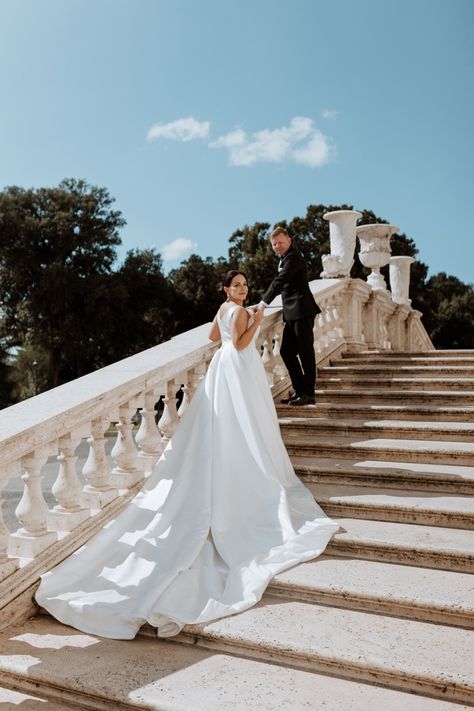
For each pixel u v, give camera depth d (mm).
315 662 2973
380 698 2713
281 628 3199
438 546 3770
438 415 5973
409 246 42062
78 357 36812
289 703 2664
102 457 4348
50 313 36750
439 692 2705
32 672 3023
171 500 4113
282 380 7059
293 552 3855
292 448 5672
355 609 3445
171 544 3848
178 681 2887
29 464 3828
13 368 41438
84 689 2867
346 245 9148
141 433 4883
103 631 3416
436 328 45500
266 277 39375
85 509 4160
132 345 38875
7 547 3820
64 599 3586
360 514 4504
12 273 37281
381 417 6223
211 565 3775
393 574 3674
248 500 4188
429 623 3252
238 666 3043
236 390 4453
